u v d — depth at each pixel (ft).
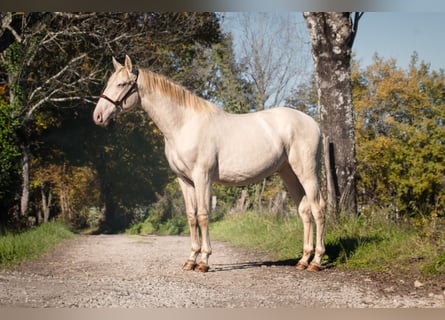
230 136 23.34
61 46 61.05
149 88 23.09
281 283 20.86
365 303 17.20
